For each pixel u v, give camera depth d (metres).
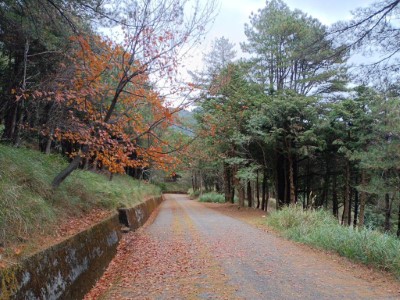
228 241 10.65
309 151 18.78
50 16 7.37
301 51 7.89
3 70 10.05
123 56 8.09
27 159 7.05
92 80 8.02
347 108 17.52
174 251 9.24
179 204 31.11
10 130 10.15
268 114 18.09
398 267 6.79
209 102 18.02
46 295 4.09
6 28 8.16
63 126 9.09
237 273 6.98
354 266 7.51
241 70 20.73
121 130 8.80
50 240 5.12
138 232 12.36
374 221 24.19
